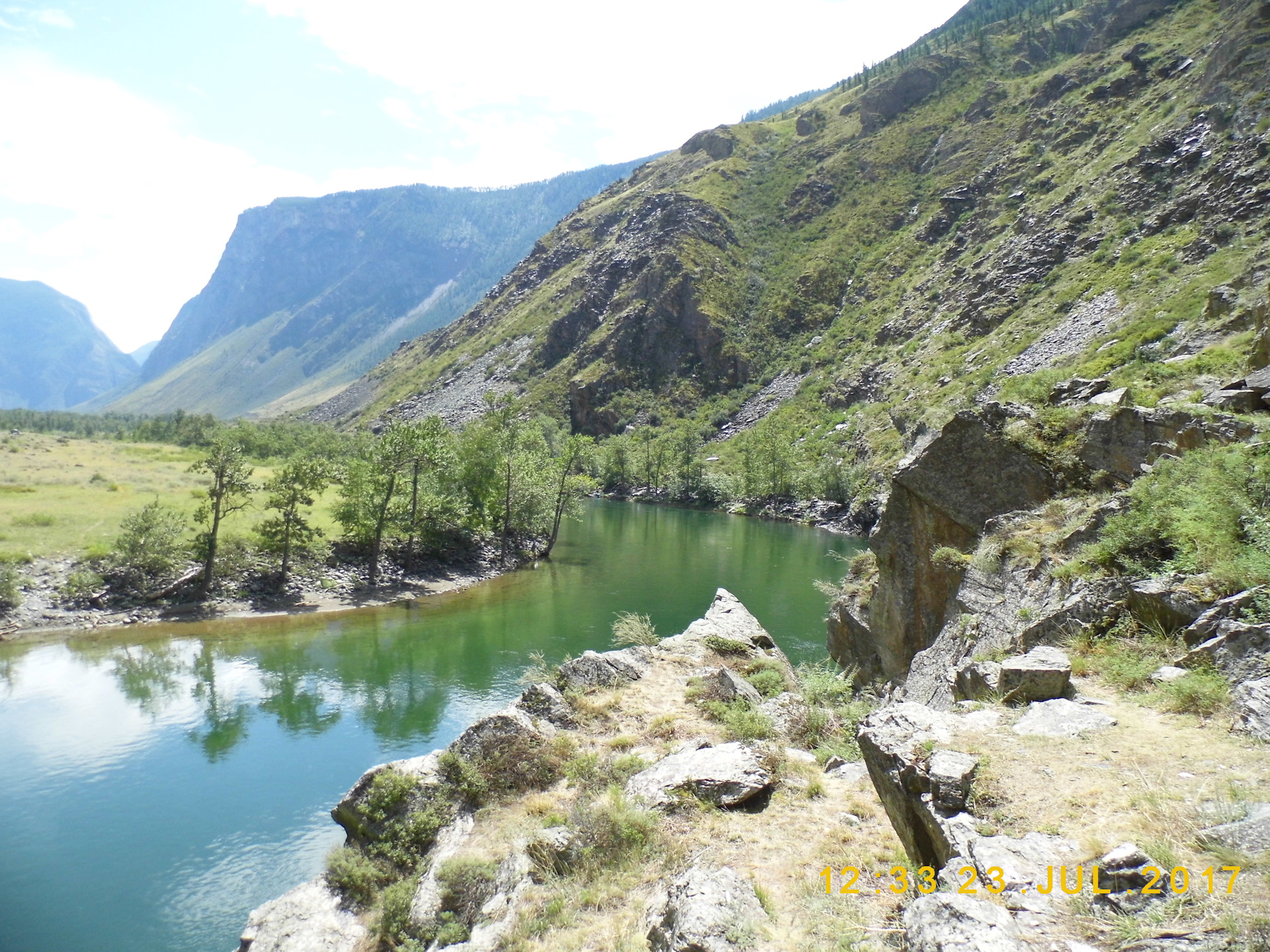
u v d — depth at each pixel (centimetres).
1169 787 610
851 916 688
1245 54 9938
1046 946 475
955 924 493
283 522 4728
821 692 1627
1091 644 1002
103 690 3003
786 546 7294
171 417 17988
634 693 1725
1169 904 478
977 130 18725
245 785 2197
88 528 4662
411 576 5288
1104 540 1156
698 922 691
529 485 6519
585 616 4406
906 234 17475
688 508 11181
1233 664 769
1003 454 1689
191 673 3244
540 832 1145
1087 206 11188
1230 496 1021
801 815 987
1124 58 14738
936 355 11344
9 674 3156
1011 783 668
